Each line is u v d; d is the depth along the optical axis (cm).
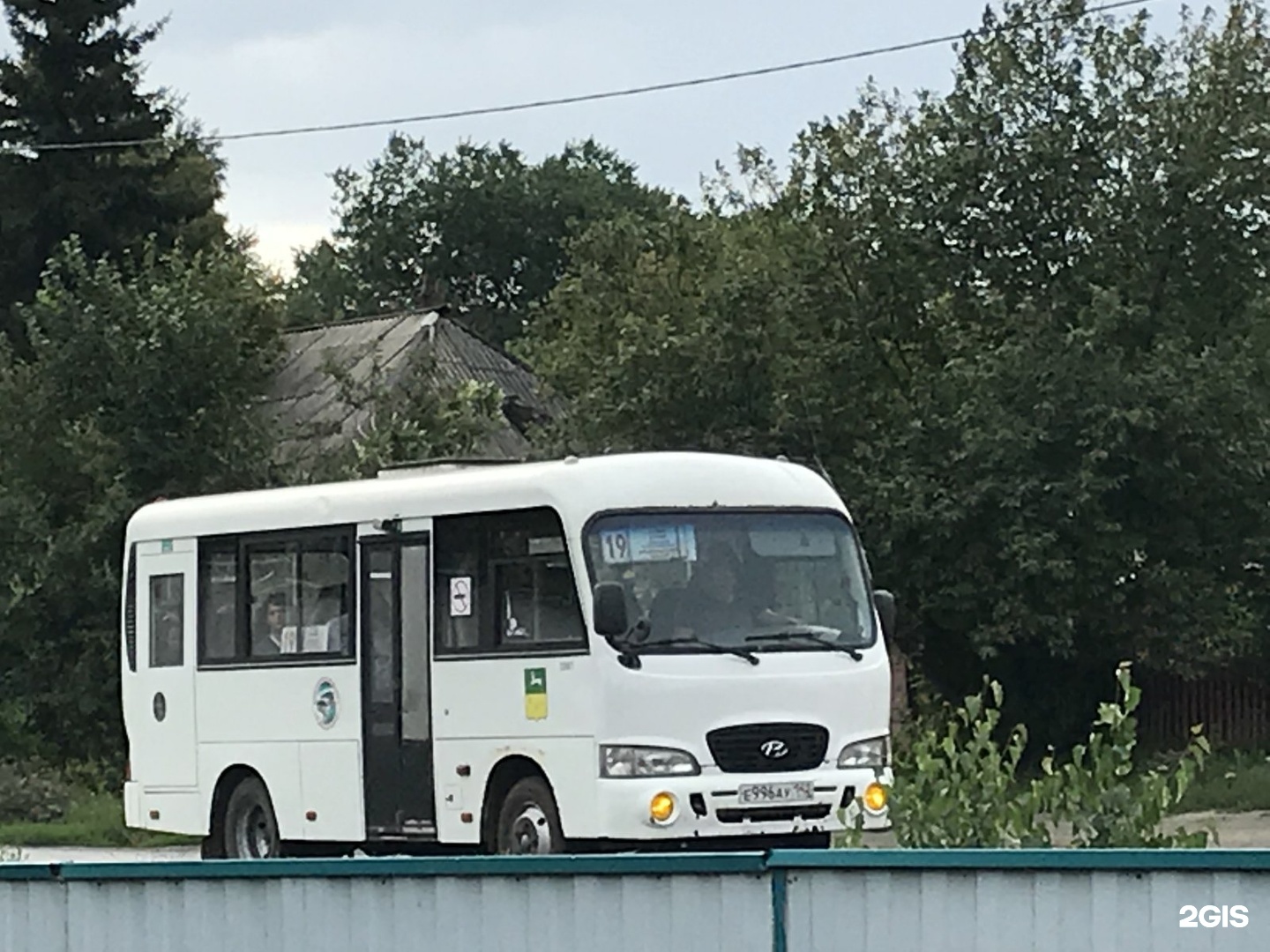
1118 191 2834
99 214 5266
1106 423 2602
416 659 1650
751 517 1566
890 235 2897
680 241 3206
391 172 8988
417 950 870
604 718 1484
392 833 1667
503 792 1584
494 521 1592
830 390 2858
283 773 1775
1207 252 2788
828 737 1541
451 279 8788
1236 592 2766
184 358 3809
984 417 2670
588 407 2956
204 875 930
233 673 1830
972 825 1248
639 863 818
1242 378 2664
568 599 1523
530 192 8812
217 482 3775
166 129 5381
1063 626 2638
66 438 3694
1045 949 755
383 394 3781
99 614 3659
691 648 1508
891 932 776
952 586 2686
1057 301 2767
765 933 794
